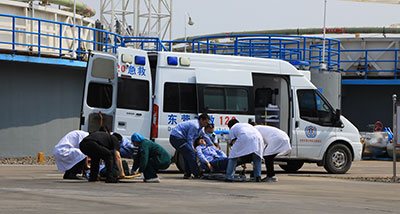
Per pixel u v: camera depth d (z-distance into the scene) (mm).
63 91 38438
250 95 26125
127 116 24234
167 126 24703
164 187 17891
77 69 39031
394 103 23297
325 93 38656
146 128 24578
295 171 29531
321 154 27375
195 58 25359
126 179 20500
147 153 19609
